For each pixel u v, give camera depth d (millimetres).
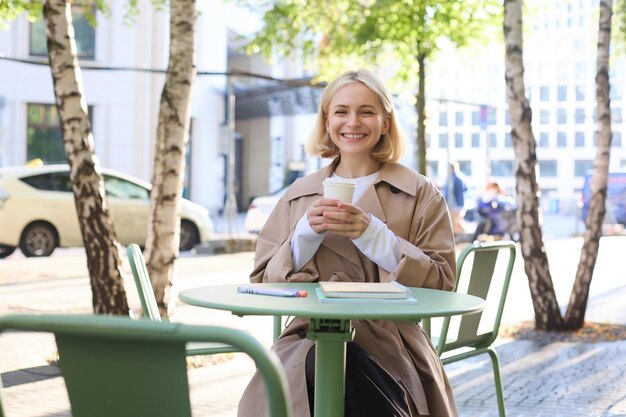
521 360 6723
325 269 3145
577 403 5293
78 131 6000
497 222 20219
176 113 6289
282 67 39031
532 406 5219
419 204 3252
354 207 2957
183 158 6359
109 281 6047
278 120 41750
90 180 6020
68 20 6000
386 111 3359
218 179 33500
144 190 15898
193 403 5172
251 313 2234
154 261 6254
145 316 3441
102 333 1481
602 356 6875
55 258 14555
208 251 17188
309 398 2953
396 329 3037
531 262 8062
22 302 9375
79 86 6039
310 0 15578
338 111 3340
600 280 12719
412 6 14883
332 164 3447
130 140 27469
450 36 15289
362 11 15578
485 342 4211
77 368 1575
